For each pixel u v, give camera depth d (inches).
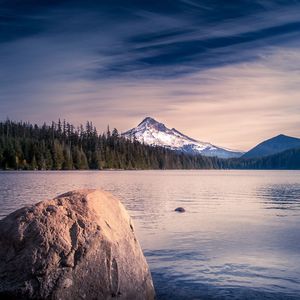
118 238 426.0
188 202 1713.8
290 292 503.5
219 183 3693.4
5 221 412.2
